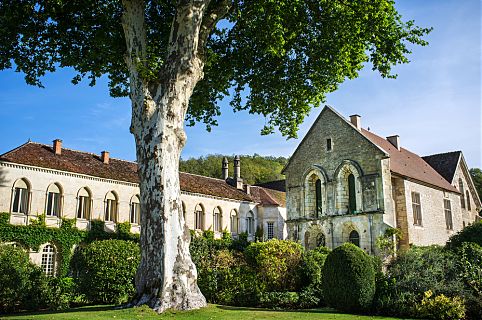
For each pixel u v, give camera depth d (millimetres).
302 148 36406
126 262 19766
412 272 17750
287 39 17984
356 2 16875
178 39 14820
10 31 17016
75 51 18797
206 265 20219
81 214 38625
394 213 30578
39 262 35031
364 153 31609
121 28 18234
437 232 34938
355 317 14633
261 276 20406
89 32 18469
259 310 15531
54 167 36844
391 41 17859
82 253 20469
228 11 17516
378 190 30125
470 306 15812
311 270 20969
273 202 53656
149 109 14422
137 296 13414
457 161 43406
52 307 18828
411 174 33656
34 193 35594
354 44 17859
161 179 13836
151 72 14617
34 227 34875
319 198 35031
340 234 32000
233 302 18703
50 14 17188
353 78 19016
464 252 19094
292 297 18781
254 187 57438
